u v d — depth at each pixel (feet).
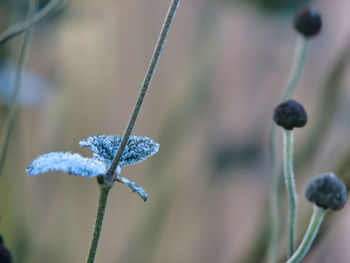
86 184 2.68
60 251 2.42
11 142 2.10
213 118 2.52
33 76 2.23
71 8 2.19
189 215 2.64
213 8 2.36
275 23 2.24
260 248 1.80
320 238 1.59
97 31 2.70
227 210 2.68
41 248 2.30
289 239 1.30
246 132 2.55
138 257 2.15
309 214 1.65
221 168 2.48
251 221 2.56
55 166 1.10
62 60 2.52
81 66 2.78
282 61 2.81
